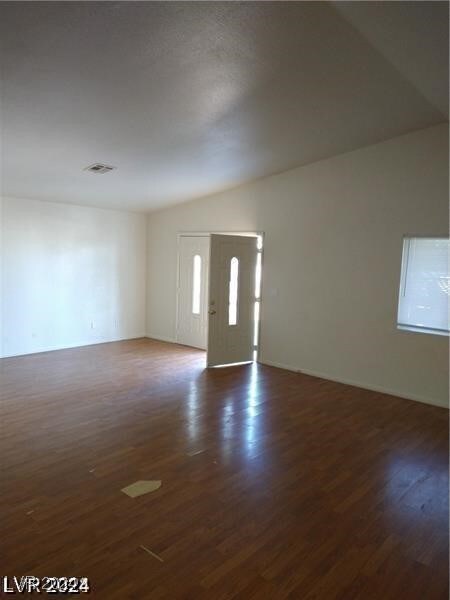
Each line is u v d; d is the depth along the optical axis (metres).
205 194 6.44
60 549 2.17
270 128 4.10
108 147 4.26
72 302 6.65
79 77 2.96
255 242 5.93
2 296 5.83
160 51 2.71
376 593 1.94
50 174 4.99
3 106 3.30
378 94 3.49
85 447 3.30
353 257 5.02
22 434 3.50
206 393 4.65
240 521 2.44
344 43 2.74
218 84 3.19
